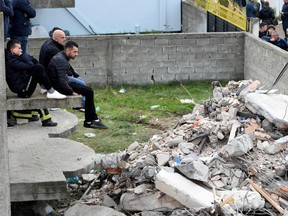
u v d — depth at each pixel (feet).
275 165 36.99
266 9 76.13
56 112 50.44
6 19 43.55
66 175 38.42
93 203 39.17
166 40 66.85
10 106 36.29
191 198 34.35
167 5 89.15
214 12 79.15
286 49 67.26
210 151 39.32
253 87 44.16
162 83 67.77
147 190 36.70
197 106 46.50
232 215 33.04
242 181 36.24
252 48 66.13
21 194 35.78
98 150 51.52
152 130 55.88
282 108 40.63
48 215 39.50
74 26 86.74
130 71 67.00
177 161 37.96
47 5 45.03
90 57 66.08
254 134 38.70
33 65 36.63
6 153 31.24
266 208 34.37
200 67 67.97
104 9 87.20
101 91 65.67
